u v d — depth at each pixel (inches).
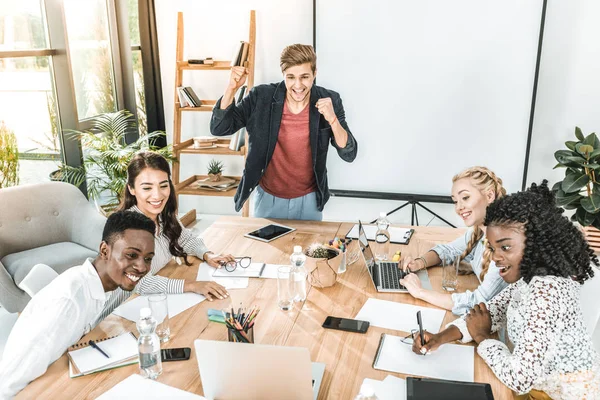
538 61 148.9
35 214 126.6
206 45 180.7
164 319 64.8
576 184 135.6
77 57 161.5
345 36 159.9
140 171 84.4
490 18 150.0
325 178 120.0
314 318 69.9
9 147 137.9
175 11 179.8
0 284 108.1
